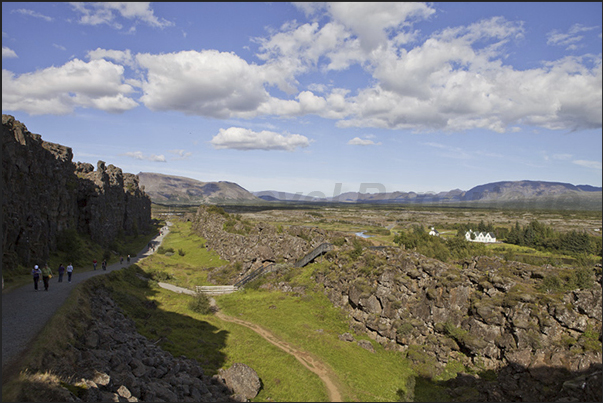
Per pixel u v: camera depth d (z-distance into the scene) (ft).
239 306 201.26
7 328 87.40
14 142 165.68
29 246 171.83
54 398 62.49
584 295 115.34
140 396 81.66
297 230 296.71
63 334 88.69
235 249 317.01
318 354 140.87
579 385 95.35
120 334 115.85
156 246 433.89
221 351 141.59
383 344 151.53
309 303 194.49
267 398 111.75
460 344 133.18
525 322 119.75
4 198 155.63
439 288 148.05
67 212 246.27
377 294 163.53
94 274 194.80
